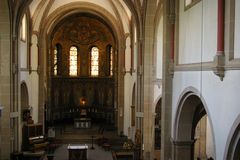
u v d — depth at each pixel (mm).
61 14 40219
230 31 11914
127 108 38000
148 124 27391
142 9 26984
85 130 41750
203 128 24938
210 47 13602
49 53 43969
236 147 11453
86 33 48125
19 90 28141
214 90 12953
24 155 29984
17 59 27656
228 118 11719
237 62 11141
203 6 14438
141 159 27766
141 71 27672
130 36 35469
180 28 17875
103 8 38438
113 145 35344
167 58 18547
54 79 46812
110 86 47406
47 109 43156
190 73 15758
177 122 17703
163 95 18906
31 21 34594
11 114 26953
